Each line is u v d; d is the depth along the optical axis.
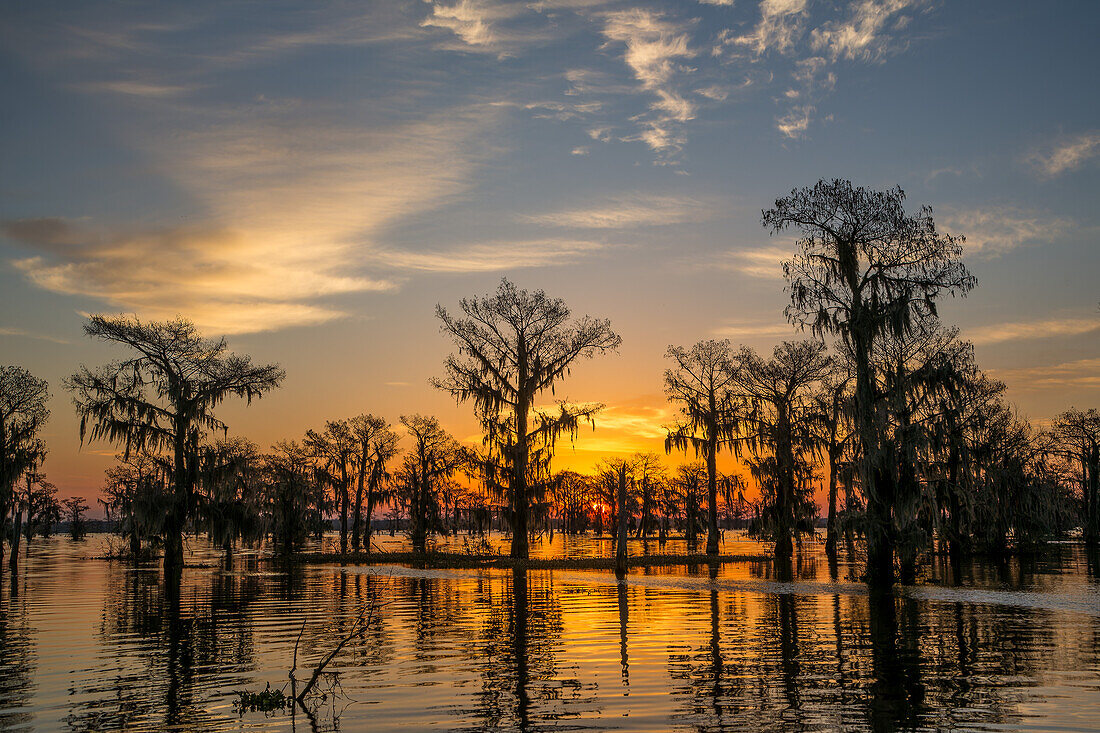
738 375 51.22
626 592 27.91
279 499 55.59
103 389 41.41
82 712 11.21
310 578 35.44
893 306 30.73
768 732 10.02
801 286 32.41
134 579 35.34
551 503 48.62
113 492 68.25
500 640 17.23
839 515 31.48
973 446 42.59
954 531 38.28
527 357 48.81
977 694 11.91
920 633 17.89
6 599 26.53
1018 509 50.22
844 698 11.73
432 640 17.30
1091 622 19.59
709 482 52.12
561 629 18.80
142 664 14.76
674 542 87.12
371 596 27.05
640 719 10.64
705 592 27.80
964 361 31.11
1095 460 67.62
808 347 48.75
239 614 22.11
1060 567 39.75
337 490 66.12
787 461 47.28
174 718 10.88
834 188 31.97
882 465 29.62
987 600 24.70
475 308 49.09
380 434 68.12
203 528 42.69
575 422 48.25
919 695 11.88
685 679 13.10
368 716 10.90
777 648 16.02
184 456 42.56
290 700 11.78
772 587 29.62
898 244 31.47
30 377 50.09
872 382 30.70
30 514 71.56
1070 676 13.18
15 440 48.56
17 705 11.61
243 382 43.66
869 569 30.03
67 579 35.53
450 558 48.72
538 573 38.12
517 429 48.66
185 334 43.06
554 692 12.23
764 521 49.28
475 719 10.71
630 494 83.19
